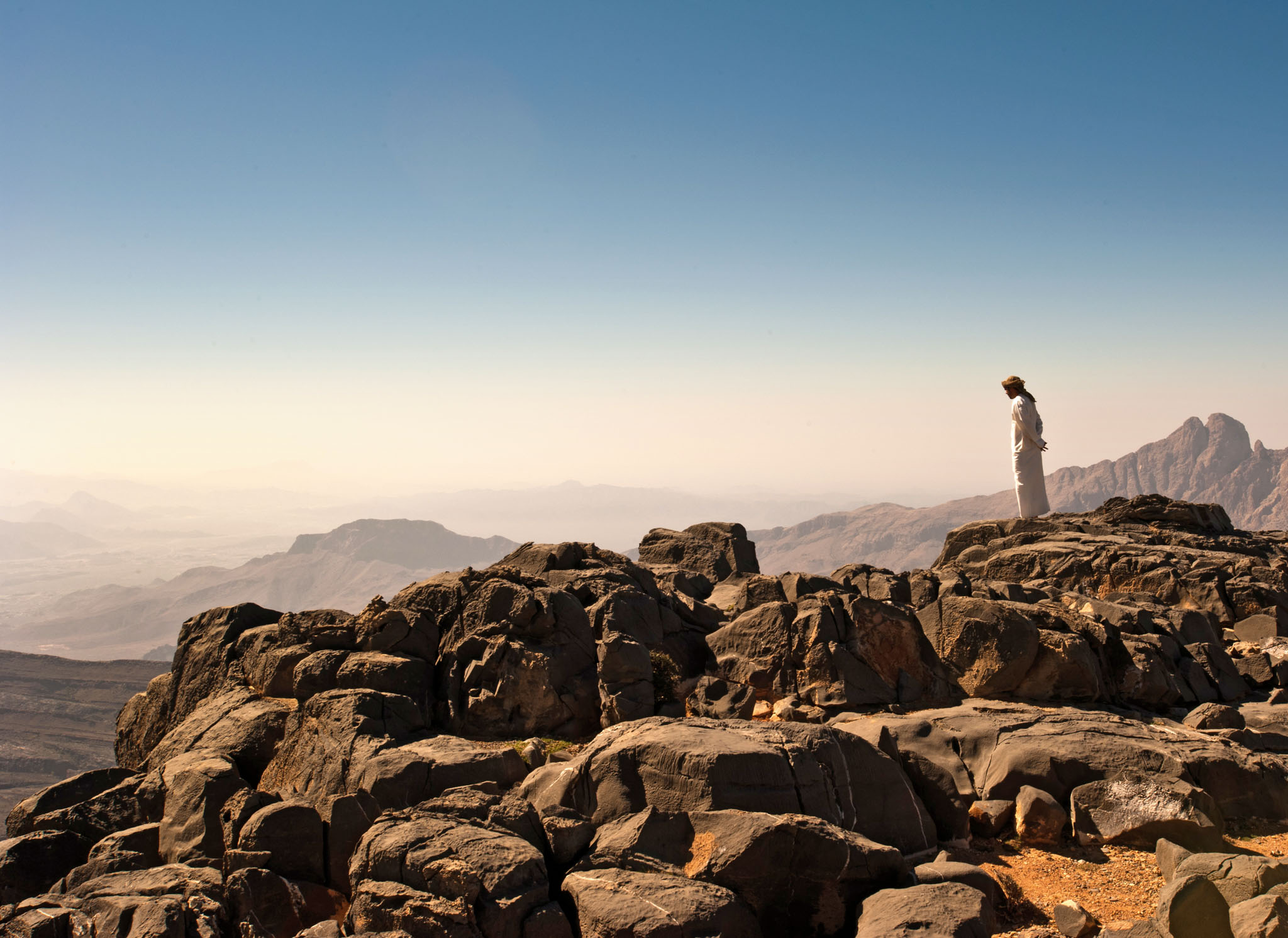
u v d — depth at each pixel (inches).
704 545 1347.2
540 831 459.8
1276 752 686.5
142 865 567.2
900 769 550.0
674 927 379.6
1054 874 507.2
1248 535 1614.2
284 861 499.2
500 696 733.9
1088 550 1274.6
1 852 590.6
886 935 381.7
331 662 771.4
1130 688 775.1
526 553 1022.4
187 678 911.0
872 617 767.1
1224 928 405.7
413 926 387.5
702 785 474.6
